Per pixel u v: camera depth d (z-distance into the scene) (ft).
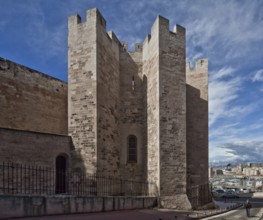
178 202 61.67
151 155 66.64
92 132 59.72
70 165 59.72
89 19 63.98
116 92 72.18
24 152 51.03
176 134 65.41
